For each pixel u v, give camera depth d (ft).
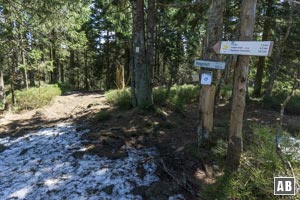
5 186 12.51
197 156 14.15
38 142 17.95
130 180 12.42
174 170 13.08
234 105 10.90
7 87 44.24
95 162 14.30
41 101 30.71
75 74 82.99
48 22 25.61
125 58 67.26
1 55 31.01
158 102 25.63
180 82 45.42
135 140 16.92
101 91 49.80
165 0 28.07
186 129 19.07
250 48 10.03
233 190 8.98
